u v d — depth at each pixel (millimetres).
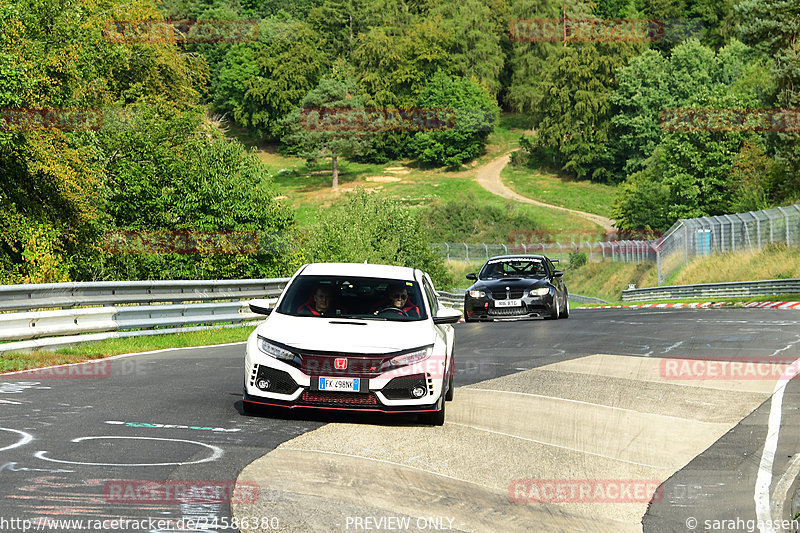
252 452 15641
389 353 18719
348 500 12922
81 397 20953
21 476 13078
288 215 80438
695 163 163250
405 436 17953
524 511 13133
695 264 118688
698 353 33688
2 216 62344
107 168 78375
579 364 30578
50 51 66250
